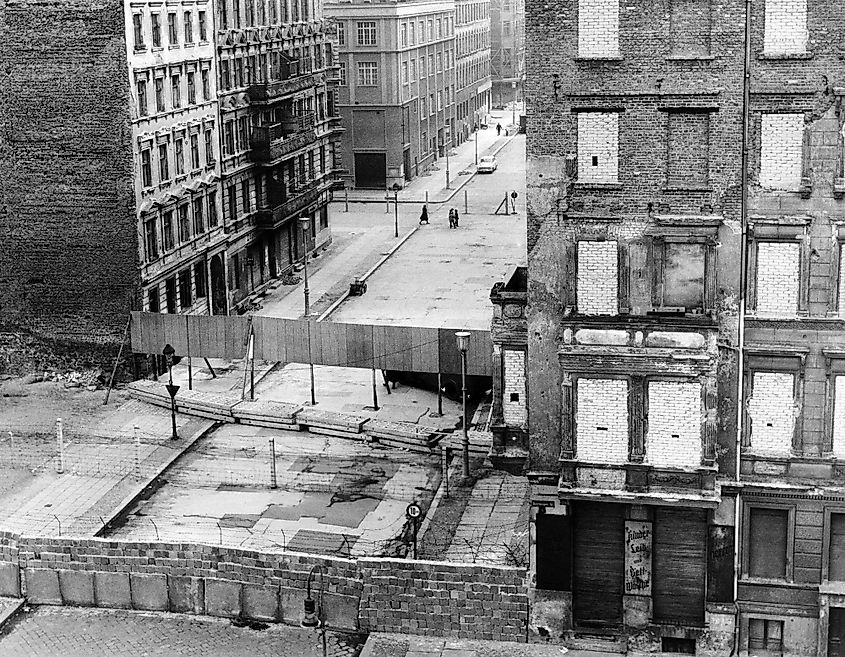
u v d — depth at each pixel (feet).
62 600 127.85
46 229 199.00
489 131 568.41
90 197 196.65
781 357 108.58
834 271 106.32
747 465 110.73
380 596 119.14
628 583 113.60
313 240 301.22
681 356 106.73
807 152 104.63
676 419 108.78
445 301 253.44
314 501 152.66
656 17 104.68
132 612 126.41
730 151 105.60
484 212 365.61
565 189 109.29
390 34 392.47
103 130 194.80
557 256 110.52
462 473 159.74
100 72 193.16
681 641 114.21
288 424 179.32
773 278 107.65
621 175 108.06
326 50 307.17
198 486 158.20
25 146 196.95
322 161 302.25
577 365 109.29
